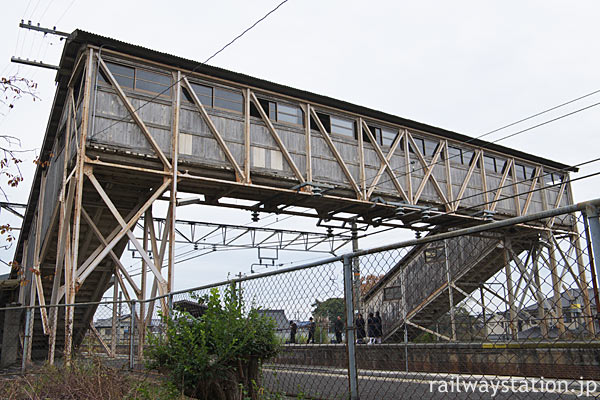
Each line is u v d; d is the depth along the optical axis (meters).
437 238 4.12
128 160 16.50
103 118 16.28
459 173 25.42
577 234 3.61
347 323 4.94
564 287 3.77
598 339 3.42
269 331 6.14
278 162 19.62
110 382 7.03
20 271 12.67
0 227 10.20
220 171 18.30
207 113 18.23
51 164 20.56
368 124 22.72
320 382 5.75
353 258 5.02
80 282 14.70
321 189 20.02
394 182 22.66
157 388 6.60
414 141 23.91
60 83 18.72
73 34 16.28
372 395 5.79
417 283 15.76
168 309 8.05
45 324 15.96
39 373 8.52
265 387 6.34
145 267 17.67
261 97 19.83
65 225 15.86
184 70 18.05
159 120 17.36
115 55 16.97
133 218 16.06
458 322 6.99
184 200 18.52
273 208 21.55
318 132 20.94
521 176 28.22
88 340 11.16
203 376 5.91
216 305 6.38
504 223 3.69
